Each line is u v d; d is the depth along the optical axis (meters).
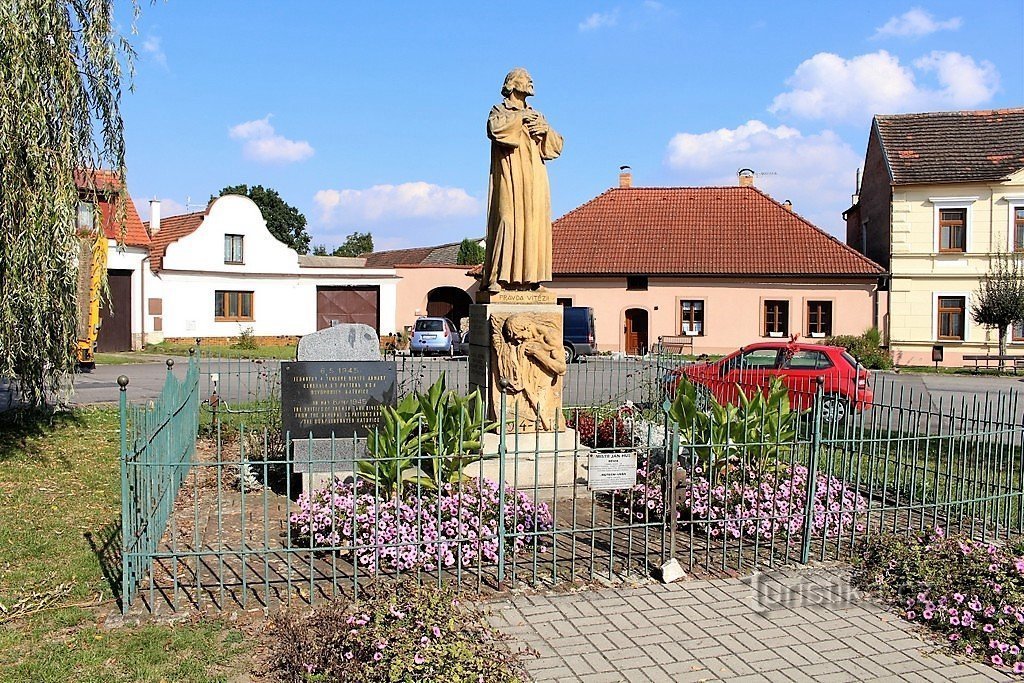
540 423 8.94
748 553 7.33
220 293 33.94
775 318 33.31
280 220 72.81
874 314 32.50
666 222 35.66
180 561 6.80
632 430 9.83
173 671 4.95
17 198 9.34
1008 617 5.73
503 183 9.03
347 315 36.94
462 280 37.50
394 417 7.52
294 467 9.03
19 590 6.12
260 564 6.76
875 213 35.16
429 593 5.33
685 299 33.66
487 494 7.29
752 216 35.34
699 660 5.37
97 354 28.47
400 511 6.86
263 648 5.26
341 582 6.32
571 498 8.95
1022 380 25.14
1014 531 8.06
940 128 33.47
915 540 7.07
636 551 7.28
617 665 5.27
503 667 4.75
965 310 31.39
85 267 21.17
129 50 10.55
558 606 6.12
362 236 85.69
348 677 4.65
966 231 31.22
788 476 8.51
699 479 7.99
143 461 6.01
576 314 31.00
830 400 9.26
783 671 5.26
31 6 9.31
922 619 6.05
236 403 15.55
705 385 12.06
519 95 9.06
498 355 8.87
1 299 9.32
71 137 9.80
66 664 4.98
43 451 10.77
